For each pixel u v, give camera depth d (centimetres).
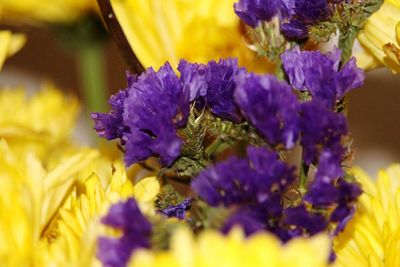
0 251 23
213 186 22
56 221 25
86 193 26
